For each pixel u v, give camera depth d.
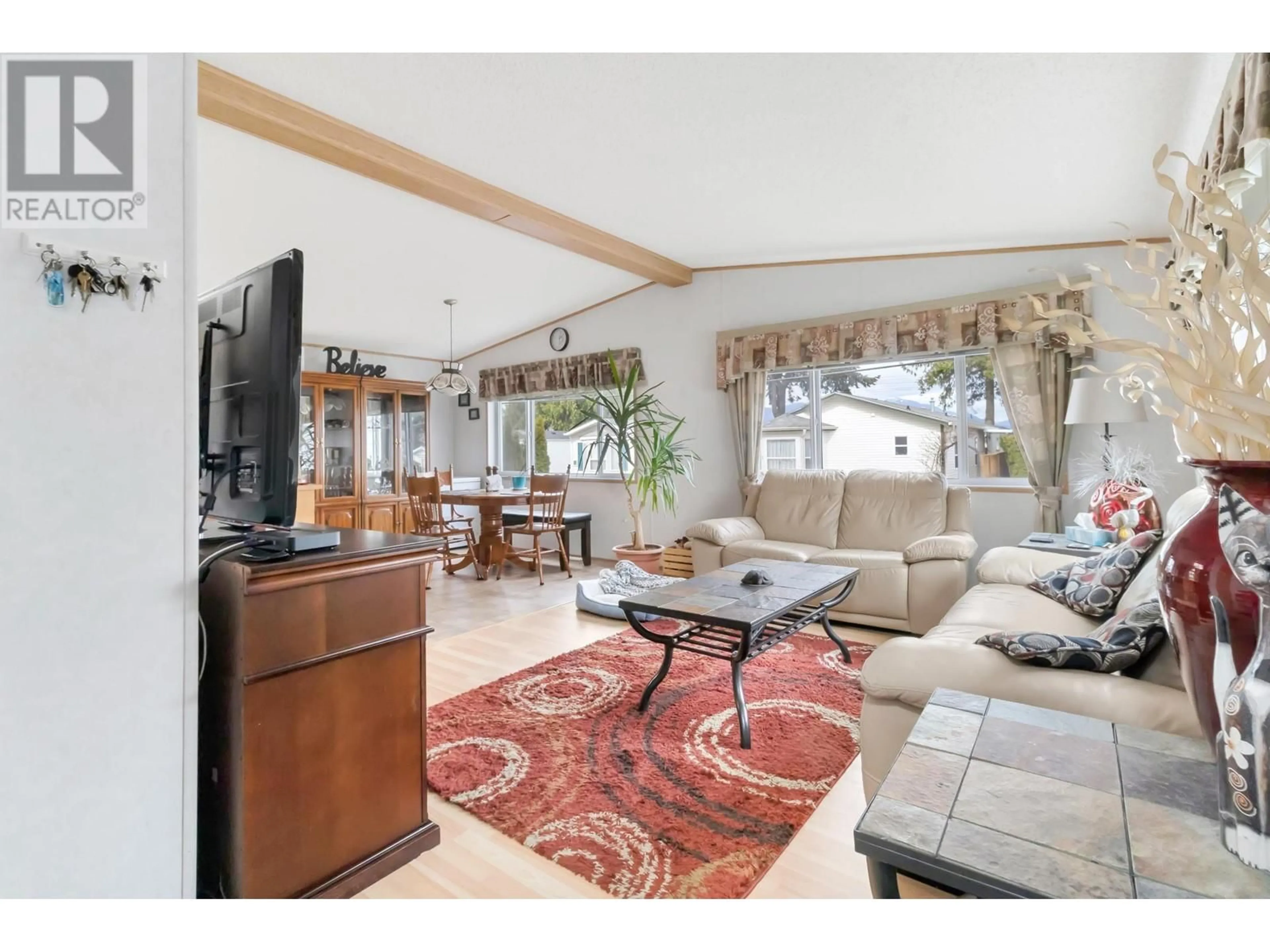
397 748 1.62
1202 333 0.89
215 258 3.90
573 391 6.25
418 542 1.64
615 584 4.48
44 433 1.03
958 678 1.42
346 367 6.06
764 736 2.31
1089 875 0.73
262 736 1.35
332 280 4.55
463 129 2.72
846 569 3.14
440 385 5.60
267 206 3.44
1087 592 2.38
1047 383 3.82
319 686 1.45
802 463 4.92
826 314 4.70
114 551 1.11
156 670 1.16
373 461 6.32
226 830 1.35
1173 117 2.19
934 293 4.28
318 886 1.44
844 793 1.93
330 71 2.32
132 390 1.13
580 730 2.38
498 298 5.42
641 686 2.82
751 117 2.49
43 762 1.04
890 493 4.17
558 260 4.78
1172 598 0.95
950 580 3.40
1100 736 1.06
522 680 2.91
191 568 1.21
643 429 5.14
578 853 1.65
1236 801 0.75
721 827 1.76
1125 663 1.34
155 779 1.16
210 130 2.73
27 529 1.02
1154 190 2.85
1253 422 0.85
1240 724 0.75
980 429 4.21
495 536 5.53
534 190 3.39
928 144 2.56
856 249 4.27
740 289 5.08
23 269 1.01
